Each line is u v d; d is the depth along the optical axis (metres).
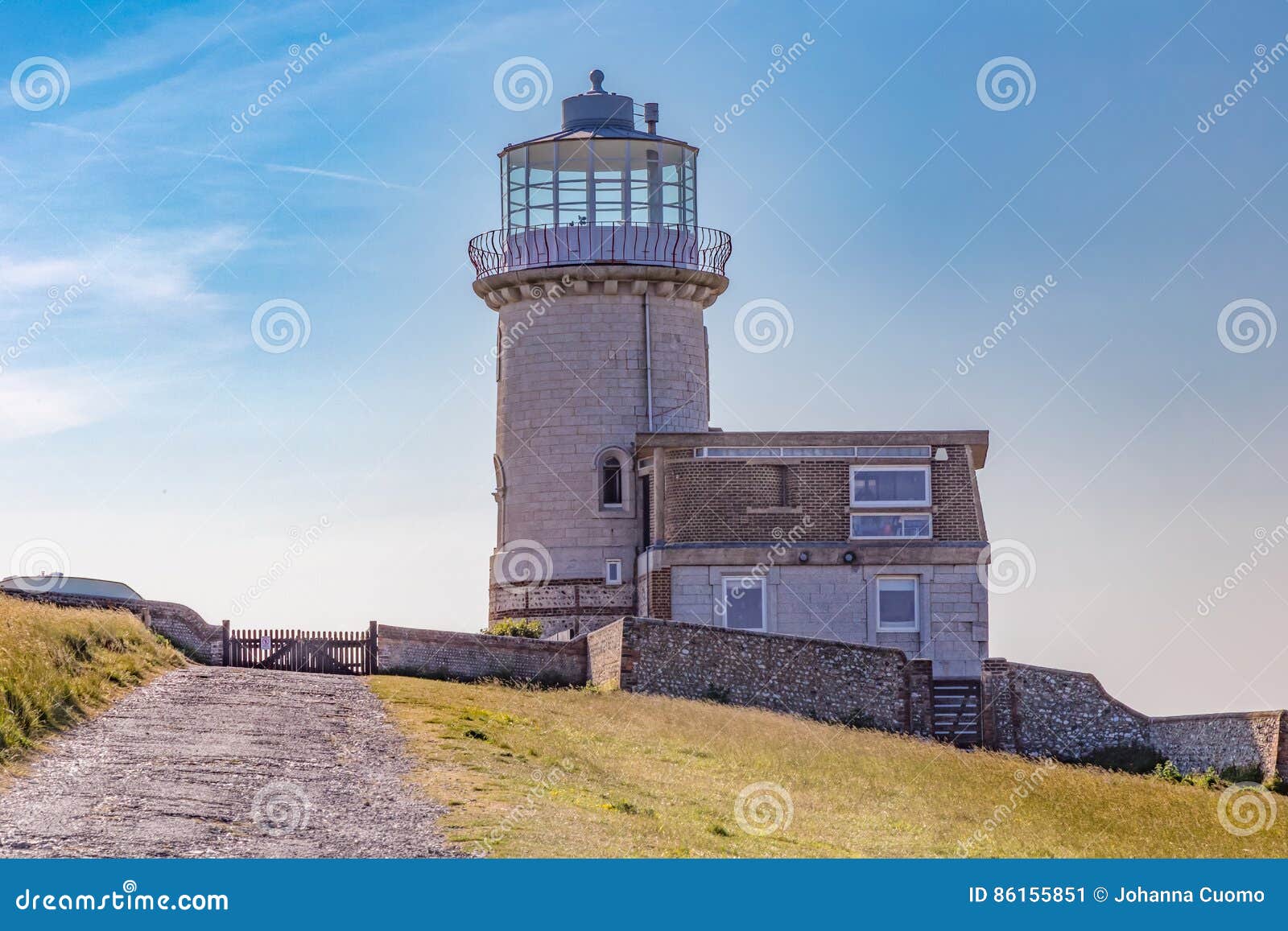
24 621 33.22
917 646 49.50
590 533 53.66
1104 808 34.00
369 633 45.62
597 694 42.09
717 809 27.28
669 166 55.91
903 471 50.19
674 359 55.22
